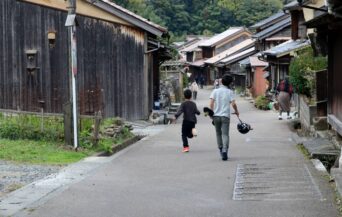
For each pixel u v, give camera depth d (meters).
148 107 27.06
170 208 7.97
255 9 109.19
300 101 22.98
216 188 9.42
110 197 8.75
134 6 68.00
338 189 8.50
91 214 7.64
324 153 12.79
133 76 25.88
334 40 15.95
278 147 15.41
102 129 16.69
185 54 101.00
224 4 113.19
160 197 8.75
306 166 11.46
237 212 7.63
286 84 27.70
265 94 44.22
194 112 14.77
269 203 8.12
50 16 23.89
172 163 12.50
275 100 38.28
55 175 10.78
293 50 33.09
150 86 28.88
